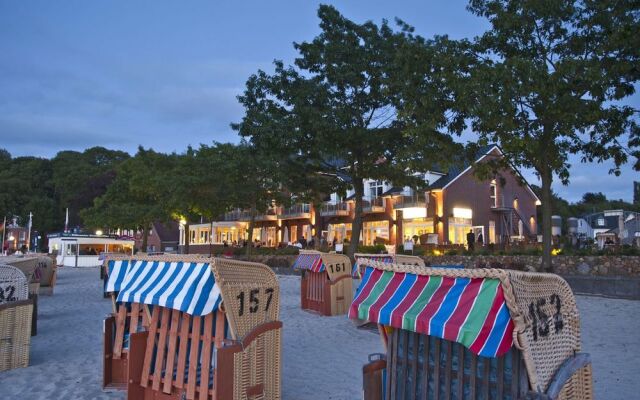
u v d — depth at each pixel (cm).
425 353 384
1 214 7631
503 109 1484
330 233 4606
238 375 468
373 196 4259
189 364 508
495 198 4275
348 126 2233
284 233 5106
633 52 1470
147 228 4588
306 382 657
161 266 561
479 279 343
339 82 2223
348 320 1161
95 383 662
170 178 3541
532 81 1447
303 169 2495
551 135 1625
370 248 3088
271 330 520
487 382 345
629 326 1001
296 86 2316
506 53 1659
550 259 1661
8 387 653
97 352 863
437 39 1938
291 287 1997
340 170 2452
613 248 1870
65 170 8288
